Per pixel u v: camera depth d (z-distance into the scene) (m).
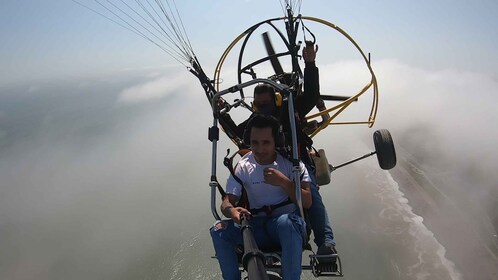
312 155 6.35
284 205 3.74
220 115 4.90
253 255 2.73
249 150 4.11
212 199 3.83
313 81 4.75
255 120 3.60
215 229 3.65
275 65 6.50
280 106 4.69
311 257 3.56
